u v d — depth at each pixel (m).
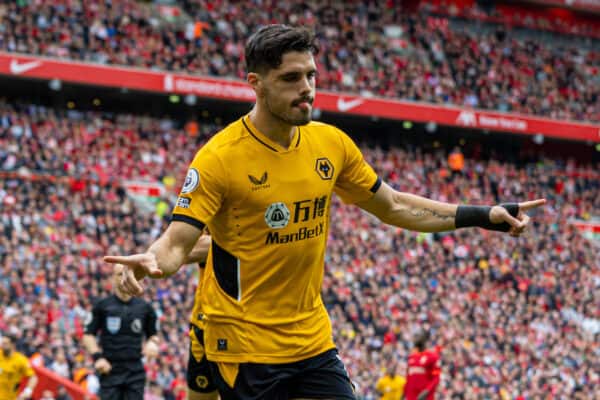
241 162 8.70
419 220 9.90
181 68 68.00
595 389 49.81
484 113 80.00
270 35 8.50
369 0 86.75
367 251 56.00
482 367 46.56
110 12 67.25
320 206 9.07
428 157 78.94
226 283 9.02
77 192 50.22
